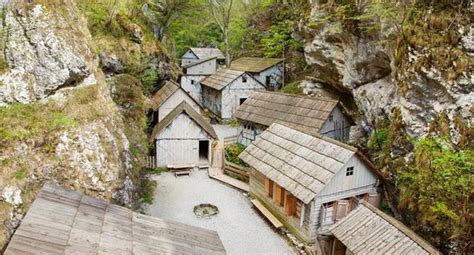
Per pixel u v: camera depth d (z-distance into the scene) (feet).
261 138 58.18
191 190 61.11
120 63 66.59
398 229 33.53
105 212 26.73
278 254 43.73
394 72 48.88
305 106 69.10
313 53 71.10
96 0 69.05
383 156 49.52
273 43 106.63
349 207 45.73
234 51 139.85
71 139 30.35
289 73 110.73
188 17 112.37
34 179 26.68
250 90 104.42
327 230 44.60
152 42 81.00
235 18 139.85
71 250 21.16
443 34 37.83
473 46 35.29
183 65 152.46
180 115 68.33
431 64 38.70
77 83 34.60
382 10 46.96
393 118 48.42
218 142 82.43
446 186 33.81
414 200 39.73
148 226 27.81
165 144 68.69
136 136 58.39
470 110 35.47
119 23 70.64
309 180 44.39
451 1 37.58
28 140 27.61
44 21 32.35
